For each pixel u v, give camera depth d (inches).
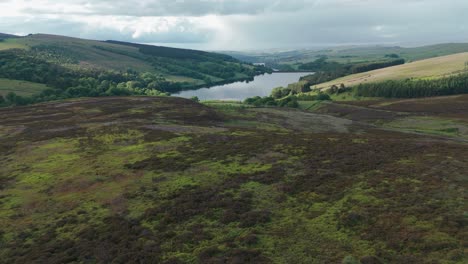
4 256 1031.0
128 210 1255.5
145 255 953.5
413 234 925.8
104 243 1042.1
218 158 1779.0
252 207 1202.0
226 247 964.6
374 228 987.9
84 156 1983.3
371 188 1254.3
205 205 1237.1
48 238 1107.3
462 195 1117.7
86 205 1330.0
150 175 1585.9
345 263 825.5
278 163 1637.6
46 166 1840.6
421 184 1235.9
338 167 1517.0
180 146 2078.0
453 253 823.1
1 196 1473.9
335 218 1072.8
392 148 1769.2
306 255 896.9
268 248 946.1
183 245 992.9
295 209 1167.0
